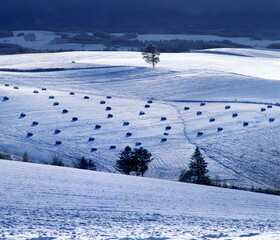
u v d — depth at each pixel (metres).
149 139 144.25
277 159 119.38
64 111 181.88
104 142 140.62
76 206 38.44
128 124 164.62
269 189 95.56
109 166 116.69
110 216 34.88
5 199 39.00
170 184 65.38
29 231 27.34
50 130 153.50
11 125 157.50
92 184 54.62
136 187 56.19
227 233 28.81
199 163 101.25
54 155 125.00
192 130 153.62
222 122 161.38
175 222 33.66
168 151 130.00
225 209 44.19
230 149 129.00
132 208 39.75
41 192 44.41
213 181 102.56
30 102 196.00
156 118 175.12
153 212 38.34
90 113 181.88
